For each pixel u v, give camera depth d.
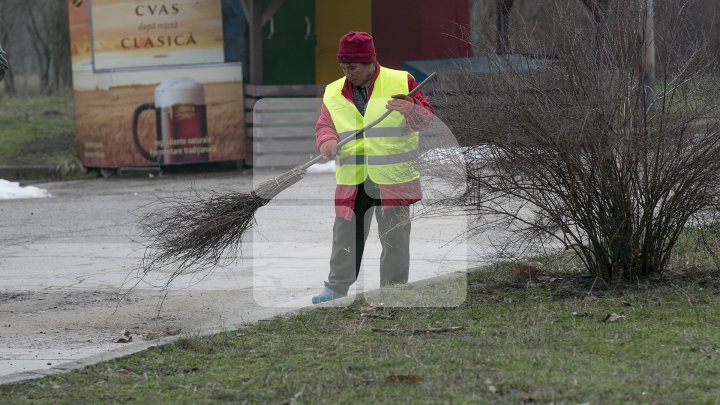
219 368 9.80
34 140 34.62
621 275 12.55
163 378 9.53
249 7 30.28
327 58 33.06
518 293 12.53
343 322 11.51
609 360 9.42
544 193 12.09
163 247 12.30
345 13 32.91
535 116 11.50
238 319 12.12
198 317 12.45
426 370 9.31
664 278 12.70
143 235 16.52
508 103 11.61
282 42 32.66
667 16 12.20
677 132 12.02
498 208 12.18
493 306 11.92
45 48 42.00
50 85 42.31
